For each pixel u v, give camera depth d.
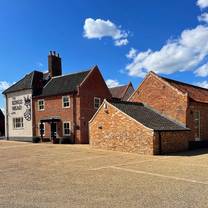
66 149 25.72
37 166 15.67
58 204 8.36
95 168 14.87
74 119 34.47
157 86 27.73
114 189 10.12
